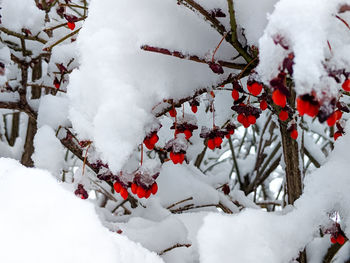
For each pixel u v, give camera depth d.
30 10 1.04
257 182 1.45
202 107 1.08
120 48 0.81
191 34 0.82
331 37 0.73
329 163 0.85
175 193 1.01
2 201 0.78
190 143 1.10
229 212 1.03
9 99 1.04
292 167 0.92
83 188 0.89
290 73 0.73
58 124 1.01
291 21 0.72
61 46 0.99
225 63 0.81
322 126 1.49
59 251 0.76
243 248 0.81
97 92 0.81
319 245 0.91
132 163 0.84
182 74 0.82
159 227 0.85
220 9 0.81
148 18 0.82
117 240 0.79
